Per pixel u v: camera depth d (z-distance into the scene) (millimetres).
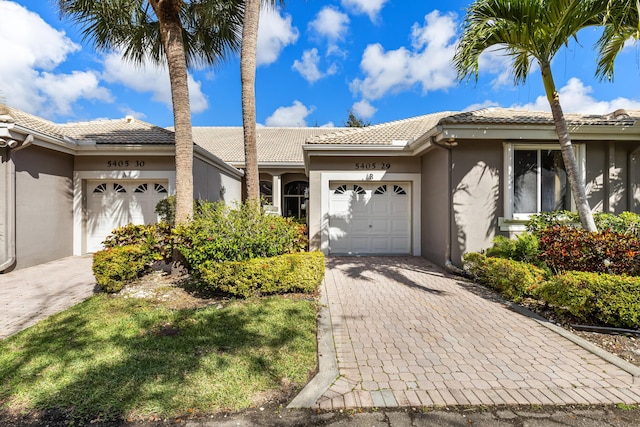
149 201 10531
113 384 2887
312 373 3234
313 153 9656
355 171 9984
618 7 5262
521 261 6586
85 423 2457
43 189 8992
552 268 6102
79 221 10195
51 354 3443
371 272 7781
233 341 3783
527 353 3699
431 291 6195
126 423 2465
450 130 7473
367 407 2719
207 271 5254
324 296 5797
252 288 5434
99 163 10250
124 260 5898
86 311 4863
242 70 7871
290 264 5586
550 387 3021
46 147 8828
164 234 6797
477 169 7934
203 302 5309
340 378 3150
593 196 8109
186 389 2838
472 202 7934
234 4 8258
